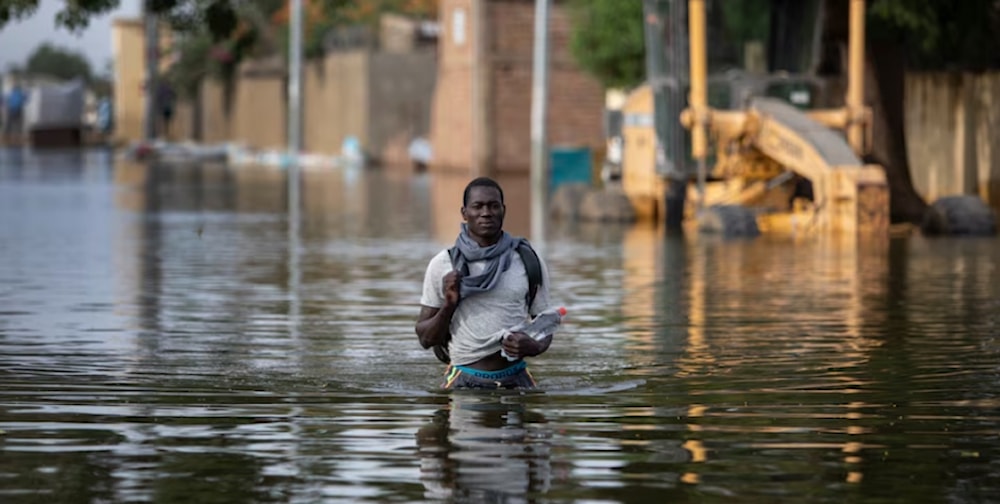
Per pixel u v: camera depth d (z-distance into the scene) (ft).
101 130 584.40
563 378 60.80
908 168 171.01
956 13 167.63
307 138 432.66
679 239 142.72
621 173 187.21
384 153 370.73
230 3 223.10
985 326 78.13
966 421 51.44
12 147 489.26
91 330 76.38
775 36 159.94
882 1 157.99
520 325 57.16
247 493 41.32
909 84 195.21
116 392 57.06
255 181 271.90
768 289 97.71
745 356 67.31
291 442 47.67
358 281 102.78
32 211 181.98
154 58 435.12
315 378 60.54
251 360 65.82
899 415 52.60
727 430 49.75
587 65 251.39
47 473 43.62
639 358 66.74
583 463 44.78
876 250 129.59
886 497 41.06
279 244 135.95
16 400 55.21
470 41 313.73
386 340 72.84
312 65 425.69
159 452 46.34
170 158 389.19
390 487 41.93
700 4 153.89
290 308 86.79
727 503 40.34
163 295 93.66
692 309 86.58
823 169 149.79
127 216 174.19
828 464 44.83
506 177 286.05
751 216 148.46
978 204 148.77
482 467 44.24
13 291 95.50
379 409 53.26
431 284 56.70
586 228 158.10
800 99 159.84
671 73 159.94
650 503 40.32
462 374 57.62
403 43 394.93
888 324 79.20
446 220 170.19
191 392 57.06
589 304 89.25
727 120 153.99
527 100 307.58
